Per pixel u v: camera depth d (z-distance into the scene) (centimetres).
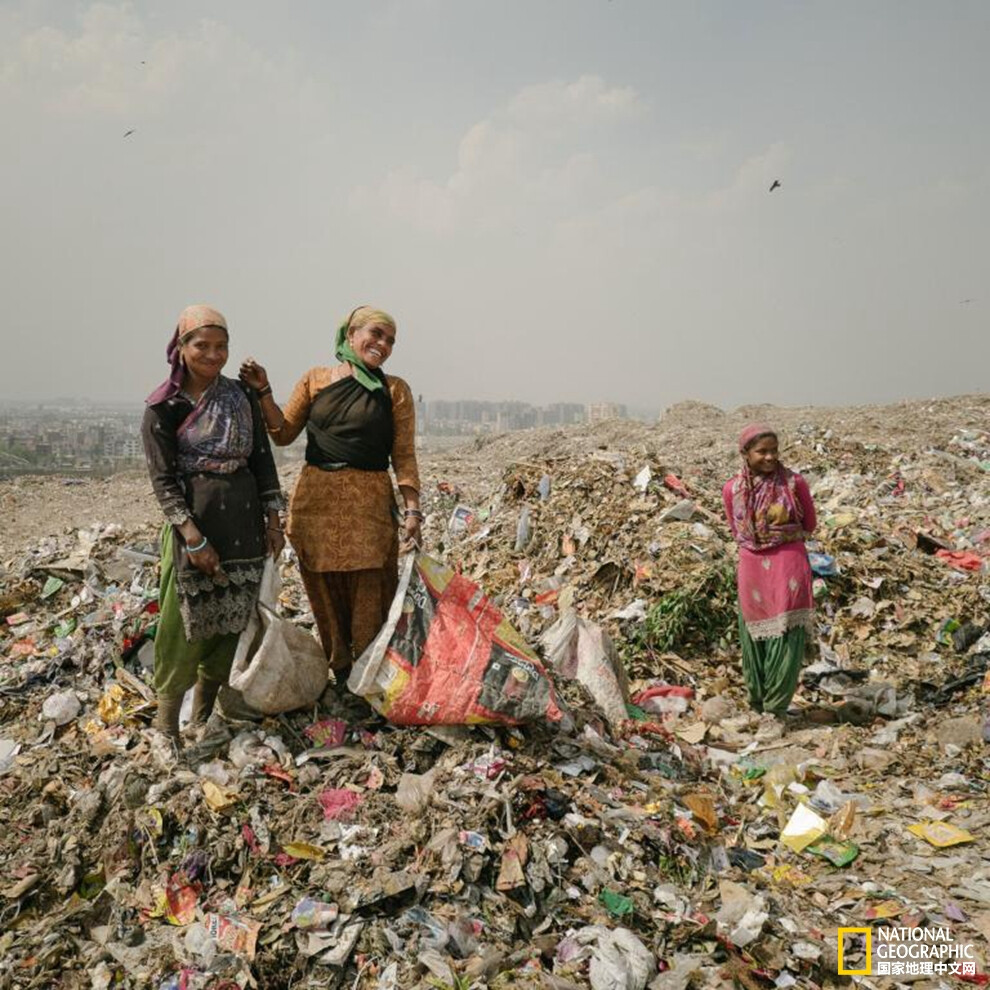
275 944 276
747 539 489
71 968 282
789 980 280
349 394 385
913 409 1853
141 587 606
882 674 550
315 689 385
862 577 643
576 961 275
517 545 740
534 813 333
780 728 486
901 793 416
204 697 393
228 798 330
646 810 361
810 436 1410
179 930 291
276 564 373
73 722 434
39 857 329
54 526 1270
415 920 282
